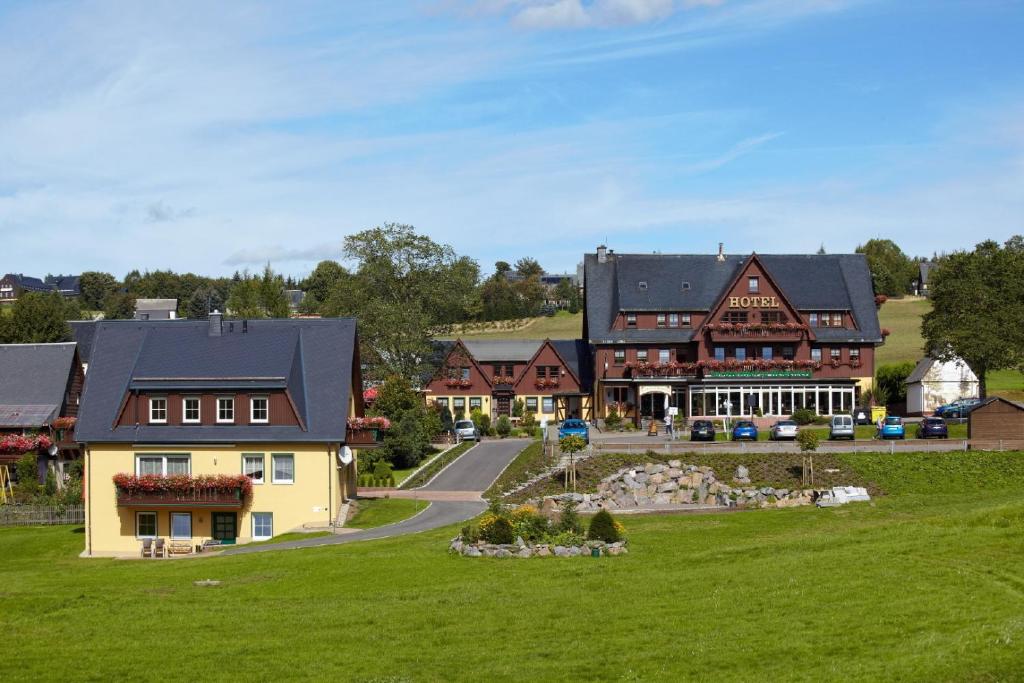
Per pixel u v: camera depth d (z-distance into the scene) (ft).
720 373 299.17
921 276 569.23
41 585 124.67
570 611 100.48
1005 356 288.71
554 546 126.41
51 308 342.23
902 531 124.36
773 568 111.45
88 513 177.78
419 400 262.26
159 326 192.75
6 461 225.76
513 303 539.70
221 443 176.35
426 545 137.59
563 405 317.01
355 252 310.65
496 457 237.86
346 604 107.24
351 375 185.57
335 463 175.42
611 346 308.40
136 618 104.63
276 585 117.80
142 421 180.75
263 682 84.48
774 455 201.26
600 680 81.25
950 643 81.41
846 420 233.96
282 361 181.37
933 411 299.99
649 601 102.27
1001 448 205.26
